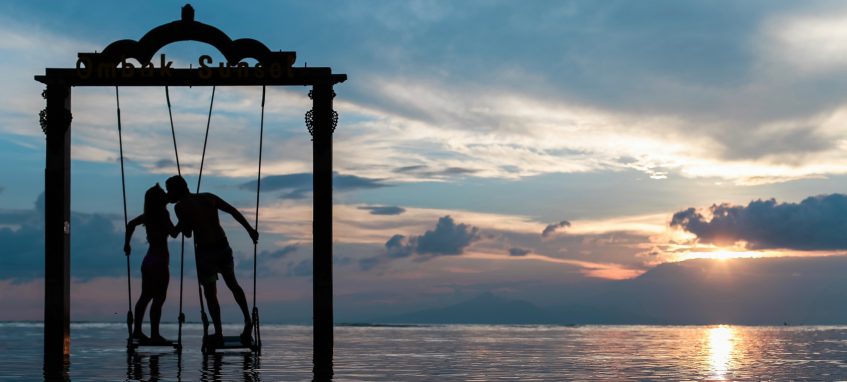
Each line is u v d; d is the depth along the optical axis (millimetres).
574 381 7062
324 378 7137
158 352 11117
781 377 7574
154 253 11430
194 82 11047
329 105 11039
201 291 10719
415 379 7156
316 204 10969
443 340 16984
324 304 10875
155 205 11352
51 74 11031
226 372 7703
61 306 10953
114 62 11000
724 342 16141
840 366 9055
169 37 10992
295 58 11016
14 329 24125
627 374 7836
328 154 11000
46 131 11016
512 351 12195
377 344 14750
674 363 9484
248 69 10977
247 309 10828
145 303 11422
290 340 15875
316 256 10930
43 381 6738
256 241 10969
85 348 12227
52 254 10977
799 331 27266
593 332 25172
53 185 11000
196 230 10688
